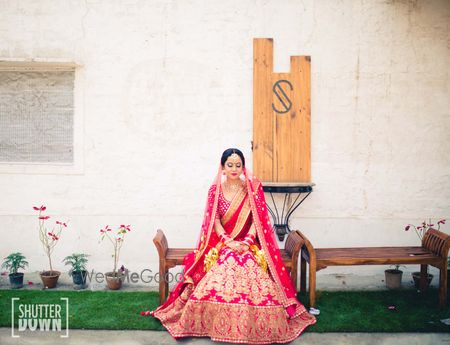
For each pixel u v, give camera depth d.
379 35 5.39
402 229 5.44
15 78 5.45
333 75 5.39
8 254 5.41
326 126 5.41
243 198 4.27
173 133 5.41
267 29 5.35
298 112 5.33
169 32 5.37
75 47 5.36
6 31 5.34
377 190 5.45
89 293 4.73
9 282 5.09
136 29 5.36
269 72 5.31
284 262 4.29
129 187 5.43
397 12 5.37
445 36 5.40
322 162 5.42
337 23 5.37
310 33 5.37
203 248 4.18
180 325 3.73
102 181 5.43
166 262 4.32
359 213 5.45
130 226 5.43
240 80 5.37
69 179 5.42
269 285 3.78
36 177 5.41
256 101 5.30
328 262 4.27
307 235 5.43
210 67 5.37
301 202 5.42
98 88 5.38
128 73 5.38
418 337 3.76
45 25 5.35
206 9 5.35
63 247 5.42
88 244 5.43
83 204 5.43
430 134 5.44
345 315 4.16
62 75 5.45
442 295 4.34
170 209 5.43
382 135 5.44
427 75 5.41
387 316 4.14
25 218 5.41
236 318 3.58
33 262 5.41
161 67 5.38
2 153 5.47
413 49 5.40
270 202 5.42
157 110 5.40
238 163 4.24
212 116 5.39
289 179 5.33
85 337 3.71
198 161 5.41
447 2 5.38
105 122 5.40
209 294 3.71
